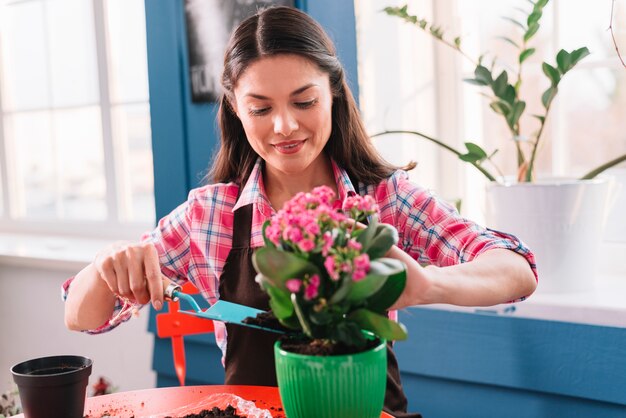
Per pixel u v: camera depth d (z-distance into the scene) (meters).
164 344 2.36
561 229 1.77
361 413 0.93
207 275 1.53
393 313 1.42
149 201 2.86
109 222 2.93
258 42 1.26
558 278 1.80
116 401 1.26
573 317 1.72
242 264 1.44
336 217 0.89
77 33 2.95
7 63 3.17
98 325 1.39
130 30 2.79
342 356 0.90
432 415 1.96
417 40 2.24
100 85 2.85
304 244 0.86
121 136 2.88
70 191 3.08
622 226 2.02
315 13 2.02
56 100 3.06
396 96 2.23
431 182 2.27
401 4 2.21
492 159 2.21
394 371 1.40
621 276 1.99
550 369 1.76
